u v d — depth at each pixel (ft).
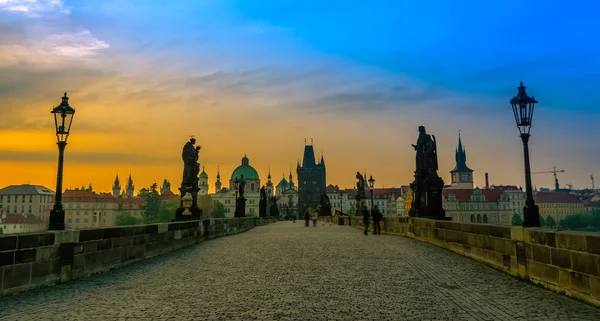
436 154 89.76
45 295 35.55
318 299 33.01
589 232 33.42
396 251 64.90
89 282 41.39
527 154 46.21
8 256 35.99
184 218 98.07
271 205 338.54
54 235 40.68
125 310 30.19
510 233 43.14
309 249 69.05
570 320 27.35
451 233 64.75
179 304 31.78
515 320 27.40
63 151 45.52
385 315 28.48
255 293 35.29
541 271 37.35
